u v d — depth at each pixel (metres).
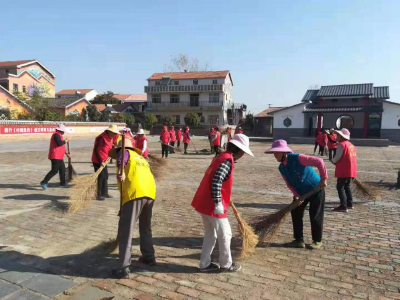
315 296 3.40
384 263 4.23
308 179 4.54
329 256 4.44
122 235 3.79
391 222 5.98
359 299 3.36
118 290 3.50
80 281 3.70
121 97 75.19
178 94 57.31
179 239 5.09
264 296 3.39
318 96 35.44
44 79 57.97
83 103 52.75
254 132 52.06
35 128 31.83
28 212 6.51
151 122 52.88
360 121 35.16
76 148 24.02
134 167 3.89
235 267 3.95
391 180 10.61
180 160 16.89
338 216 6.38
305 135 36.97
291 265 4.15
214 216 3.72
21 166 13.44
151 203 3.96
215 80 55.66
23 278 3.74
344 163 6.57
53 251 4.57
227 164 3.65
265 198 8.00
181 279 3.75
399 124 31.80
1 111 35.34
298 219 4.73
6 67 51.72
